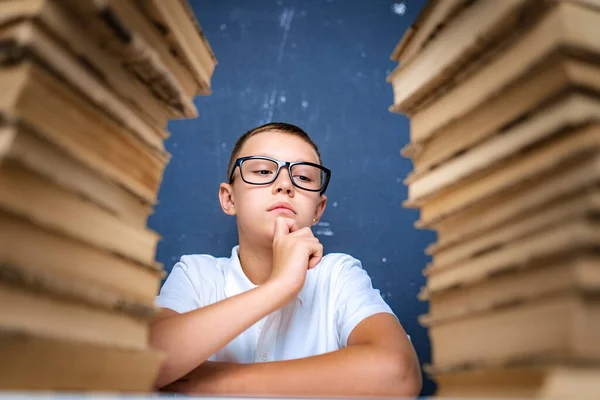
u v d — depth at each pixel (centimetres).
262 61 177
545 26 38
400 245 162
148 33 48
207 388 75
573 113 36
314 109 173
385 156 170
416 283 159
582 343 33
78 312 38
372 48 180
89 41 42
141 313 44
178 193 164
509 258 40
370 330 91
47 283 34
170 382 72
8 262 33
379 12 184
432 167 52
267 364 78
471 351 42
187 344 71
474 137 46
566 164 36
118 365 40
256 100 173
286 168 116
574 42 36
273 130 128
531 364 34
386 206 166
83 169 40
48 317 35
